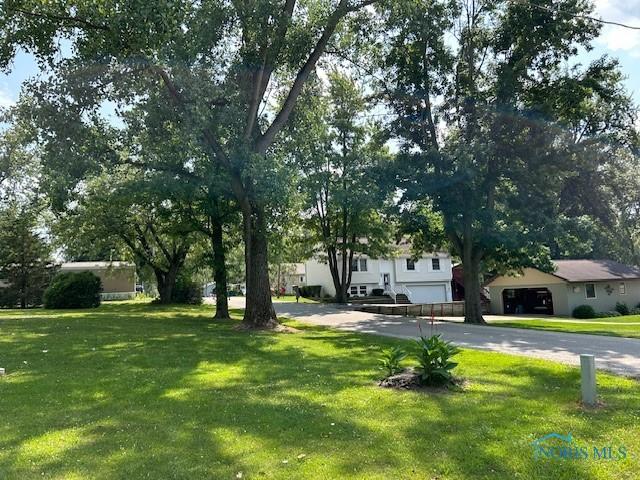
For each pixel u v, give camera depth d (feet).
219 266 78.59
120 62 47.34
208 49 52.26
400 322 71.82
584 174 103.19
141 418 20.02
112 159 55.42
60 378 28.14
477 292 81.97
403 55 78.79
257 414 20.54
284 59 61.21
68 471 14.55
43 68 48.55
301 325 66.03
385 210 81.56
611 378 28.22
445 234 87.86
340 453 16.07
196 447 16.62
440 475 14.42
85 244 115.03
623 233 146.20
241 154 53.21
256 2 51.52
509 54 77.97
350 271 138.72
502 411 20.81
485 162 73.26
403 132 82.23
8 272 118.11
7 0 44.29
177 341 44.91
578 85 75.31
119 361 34.14
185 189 65.36
